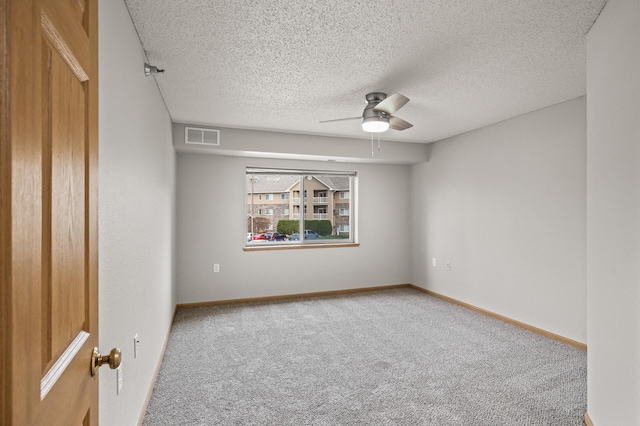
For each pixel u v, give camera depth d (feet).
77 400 2.51
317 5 5.69
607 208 5.63
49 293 2.07
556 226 11.06
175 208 13.87
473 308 14.33
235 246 15.48
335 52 7.40
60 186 2.24
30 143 1.77
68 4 2.37
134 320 5.88
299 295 16.52
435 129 14.32
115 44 4.63
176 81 8.87
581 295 10.34
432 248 16.93
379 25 6.34
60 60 2.23
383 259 18.16
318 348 10.28
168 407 7.17
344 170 17.52
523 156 12.18
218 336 11.26
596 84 6.07
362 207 17.76
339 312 13.94
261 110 11.52
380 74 8.59
